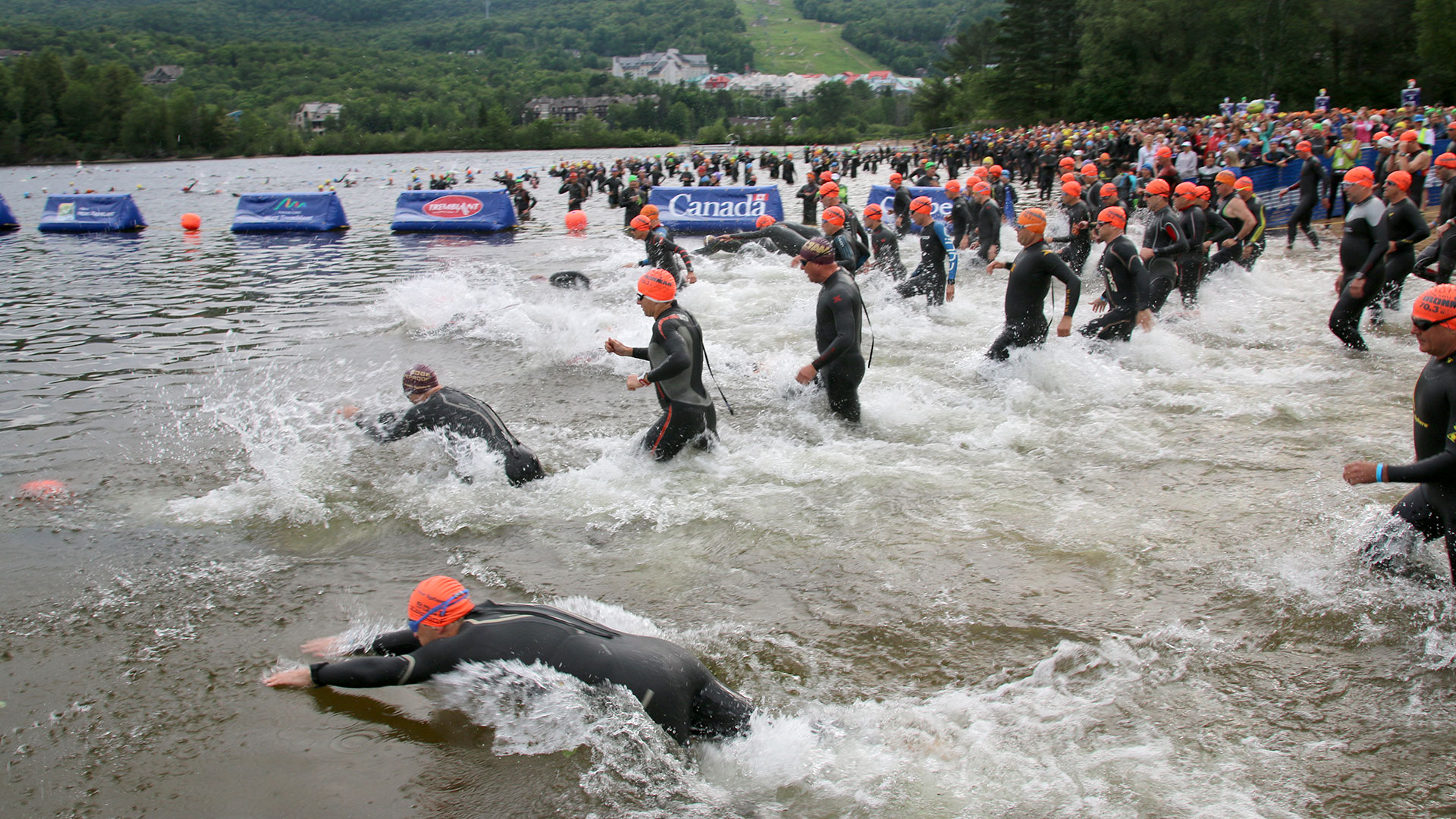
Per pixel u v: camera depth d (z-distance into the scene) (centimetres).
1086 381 726
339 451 641
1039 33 8231
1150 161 2081
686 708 318
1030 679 354
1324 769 296
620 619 405
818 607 416
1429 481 368
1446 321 362
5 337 1034
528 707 325
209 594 445
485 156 11325
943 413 682
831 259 638
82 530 519
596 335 963
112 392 802
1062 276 712
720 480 567
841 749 316
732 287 1249
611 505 536
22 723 344
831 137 14438
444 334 1007
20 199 4231
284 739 332
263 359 912
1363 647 365
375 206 3206
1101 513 502
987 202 1291
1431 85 5094
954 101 11038
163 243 2062
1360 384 713
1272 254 1326
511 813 290
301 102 16688
